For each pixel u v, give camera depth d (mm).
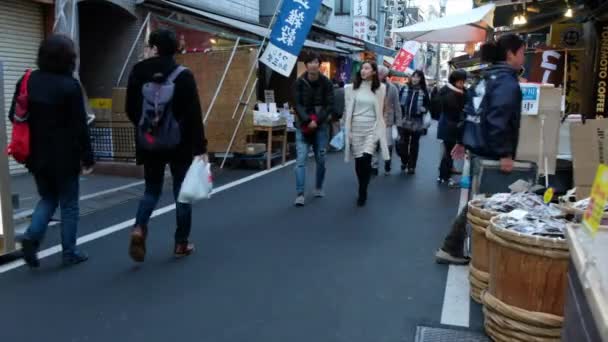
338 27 30219
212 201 7434
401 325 3650
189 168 4723
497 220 3441
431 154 13453
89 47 11969
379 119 7023
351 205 7242
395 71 22656
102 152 9484
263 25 16891
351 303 3998
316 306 3943
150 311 3850
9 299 4047
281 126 10734
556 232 3141
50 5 9703
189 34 11961
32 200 7219
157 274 4562
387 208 7090
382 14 36156
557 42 8203
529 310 3133
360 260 4949
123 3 11133
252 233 5816
